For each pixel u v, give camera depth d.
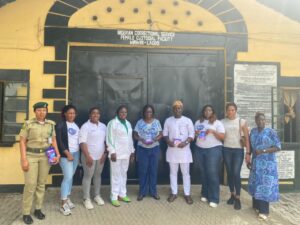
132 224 5.68
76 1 7.48
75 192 7.08
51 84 7.36
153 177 6.76
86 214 5.98
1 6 7.28
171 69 7.87
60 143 5.94
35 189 5.73
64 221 5.71
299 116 8.12
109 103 7.71
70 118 6.11
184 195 6.69
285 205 7.02
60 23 7.43
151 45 7.66
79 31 7.46
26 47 7.33
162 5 7.71
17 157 7.22
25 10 7.36
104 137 6.46
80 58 7.64
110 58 7.73
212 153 6.50
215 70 7.95
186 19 7.75
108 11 7.56
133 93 7.78
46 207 6.25
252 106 7.83
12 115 7.25
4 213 6.06
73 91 7.59
